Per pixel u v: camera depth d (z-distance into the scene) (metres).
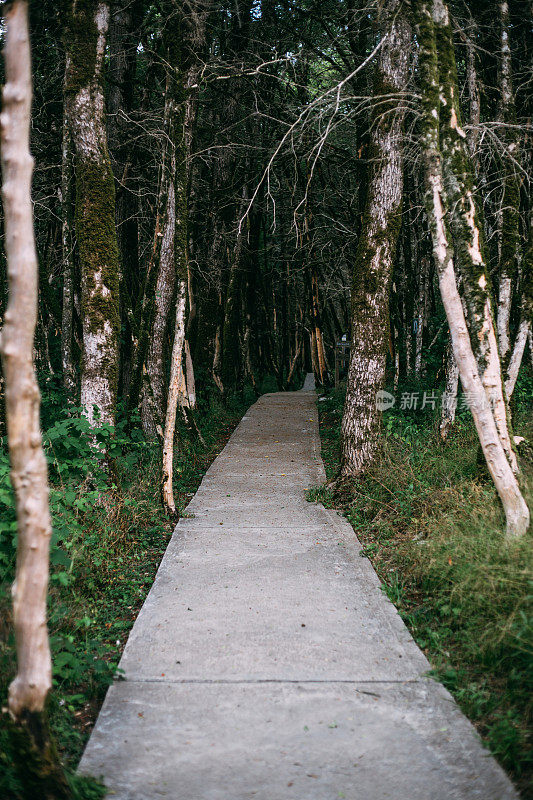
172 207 10.23
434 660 4.04
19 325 2.45
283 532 6.73
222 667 3.93
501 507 5.66
